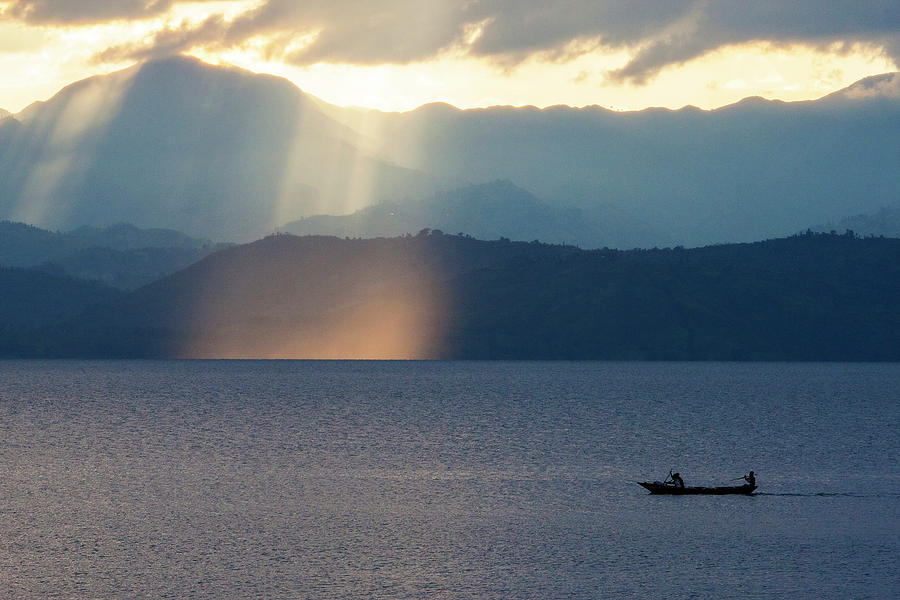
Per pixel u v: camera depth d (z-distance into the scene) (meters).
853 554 178.75
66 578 163.12
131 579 162.75
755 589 159.88
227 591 157.38
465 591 157.88
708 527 199.38
